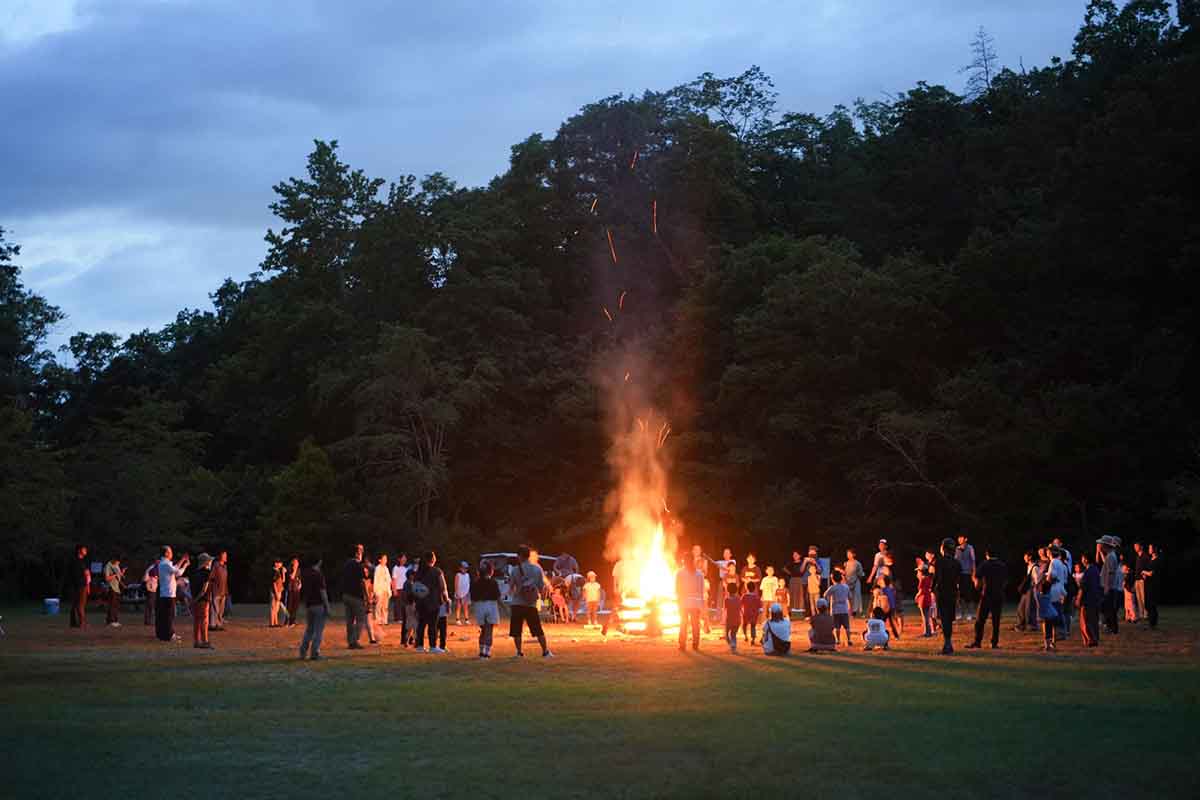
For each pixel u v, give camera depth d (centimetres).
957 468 5003
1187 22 6066
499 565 4153
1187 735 1100
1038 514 4603
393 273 7294
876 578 2377
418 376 6016
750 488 5688
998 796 847
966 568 2573
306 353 7119
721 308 6288
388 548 5681
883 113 9769
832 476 5606
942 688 1481
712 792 859
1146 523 4616
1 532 4091
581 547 6262
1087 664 1786
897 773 923
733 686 1522
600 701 1376
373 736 1125
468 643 2347
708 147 7631
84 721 1236
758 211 8031
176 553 5534
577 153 7762
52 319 5081
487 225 7294
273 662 1927
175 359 8669
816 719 1208
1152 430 4575
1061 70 7925
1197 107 5244
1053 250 5431
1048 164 6681
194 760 1005
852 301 5466
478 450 6544
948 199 7181
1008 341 5709
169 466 5316
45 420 8150
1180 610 3553
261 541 5950
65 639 2562
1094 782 888
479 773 934
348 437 6456
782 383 5494
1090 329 5094
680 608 2134
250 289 9481
